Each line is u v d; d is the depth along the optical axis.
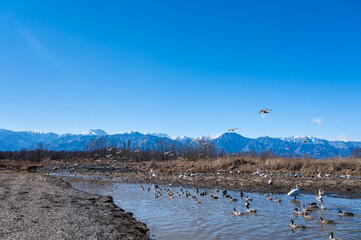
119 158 114.69
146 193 34.69
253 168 64.31
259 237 15.68
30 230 14.32
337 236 15.88
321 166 58.59
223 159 72.25
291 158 67.06
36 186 35.16
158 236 15.70
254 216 21.03
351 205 25.02
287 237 15.70
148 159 116.62
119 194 33.72
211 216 21.12
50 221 16.36
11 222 15.77
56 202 23.27
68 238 13.30
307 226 18.00
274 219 20.09
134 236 14.84
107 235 14.34
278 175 50.41
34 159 132.00
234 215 21.38
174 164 80.50
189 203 26.94
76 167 87.88
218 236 15.80
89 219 17.52
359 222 19.03
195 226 18.03
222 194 32.50
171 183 45.88
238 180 44.38
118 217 19.11
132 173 70.25
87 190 37.81
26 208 20.06
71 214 18.62
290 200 28.16
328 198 28.81
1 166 96.19
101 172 78.19
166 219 20.03
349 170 54.25
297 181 40.59
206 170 66.69
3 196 25.58
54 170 85.19
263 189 35.91
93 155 131.38
